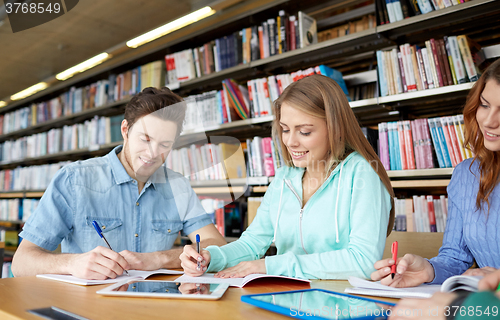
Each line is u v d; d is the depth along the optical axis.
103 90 3.54
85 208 1.22
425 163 1.82
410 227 1.83
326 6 2.42
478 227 1.03
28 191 4.21
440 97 1.84
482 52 1.79
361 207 0.95
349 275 0.84
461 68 1.73
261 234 1.19
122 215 1.27
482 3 1.64
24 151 4.45
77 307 0.57
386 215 0.98
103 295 0.67
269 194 1.23
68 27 3.29
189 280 0.81
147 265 0.99
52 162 4.48
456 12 1.74
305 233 1.08
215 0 2.60
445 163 1.76
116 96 3.39
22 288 0.74
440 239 1.33
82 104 3.76
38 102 4.59
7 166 4.91
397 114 2.21
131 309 0.56
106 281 0.80
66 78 4.23
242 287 0.74
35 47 3.69
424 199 1.81
